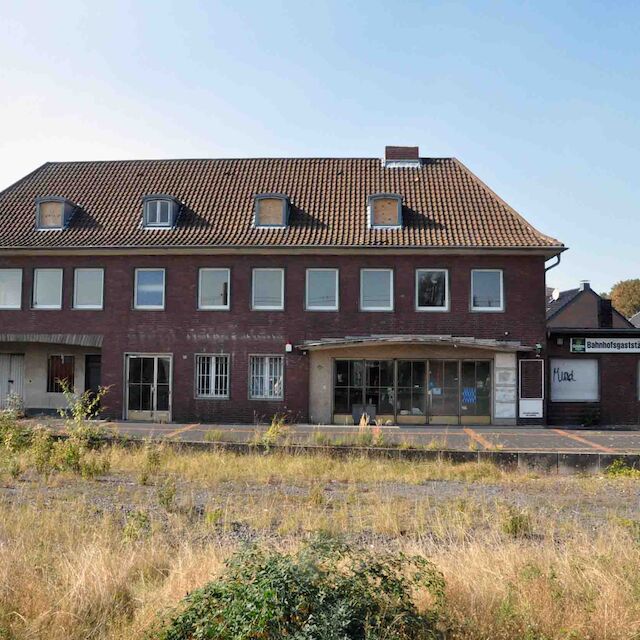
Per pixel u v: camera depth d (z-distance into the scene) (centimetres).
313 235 2805
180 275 2836
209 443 1845
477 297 2759
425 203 2947
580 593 635
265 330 2791
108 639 571
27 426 1948
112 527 923
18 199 3127
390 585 544
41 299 2903
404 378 2752
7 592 641
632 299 8006
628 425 2747
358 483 1433
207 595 523
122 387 2836
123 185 3150
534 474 1586
